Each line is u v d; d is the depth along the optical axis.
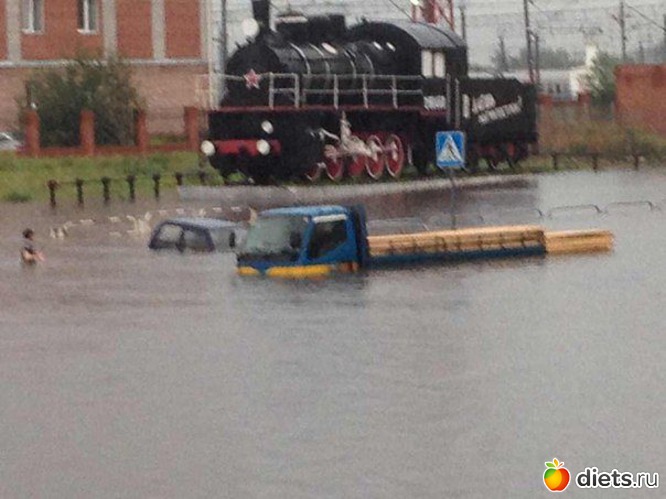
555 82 136.50
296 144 57.81
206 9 84.94
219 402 22.83
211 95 59.75
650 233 44.53
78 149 70.31
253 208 51.66
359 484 19.00
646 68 93.19
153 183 60.19
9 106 78.75
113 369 25.16
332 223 35.62
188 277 35.22
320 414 22.05
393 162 63.03
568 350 26.17
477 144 67.44
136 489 19.00
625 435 20.86
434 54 64.75
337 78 59.81
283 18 60.03
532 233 38.97
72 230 45.94
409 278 34.56
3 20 78.50
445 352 26.05
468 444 20.53
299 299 31.69
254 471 19.56
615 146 82.06
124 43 82.56
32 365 25.58
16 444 20.91
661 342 26.88
